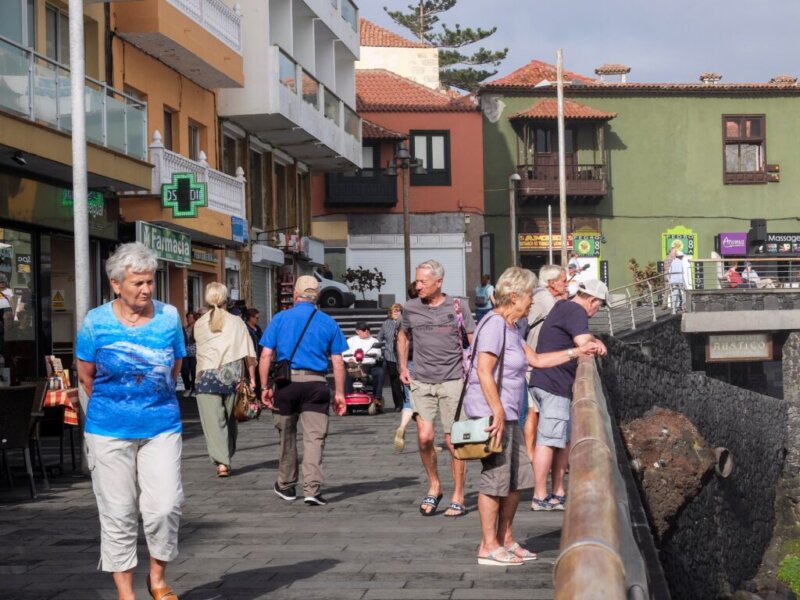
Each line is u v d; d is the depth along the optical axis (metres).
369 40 67.12
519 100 57.12
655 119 58.59
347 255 54.59
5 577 7.80
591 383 7.25
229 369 13.27
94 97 21.27
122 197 25.80
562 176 51.84
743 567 25.11
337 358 11.17
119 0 23.94
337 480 12.94
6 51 17.88
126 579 6.50
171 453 6.52
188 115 30.41
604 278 58.06
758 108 59.22
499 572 7.76
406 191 39.78
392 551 8.59
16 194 20.33
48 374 14.62
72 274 23.44
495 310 7.89
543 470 10.30
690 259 42.16
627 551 2.81
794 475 30.78
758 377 45.41
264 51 32.91
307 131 36.31
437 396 10.19
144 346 6.47
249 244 35.38
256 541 9.12
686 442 15.83
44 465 13.77
